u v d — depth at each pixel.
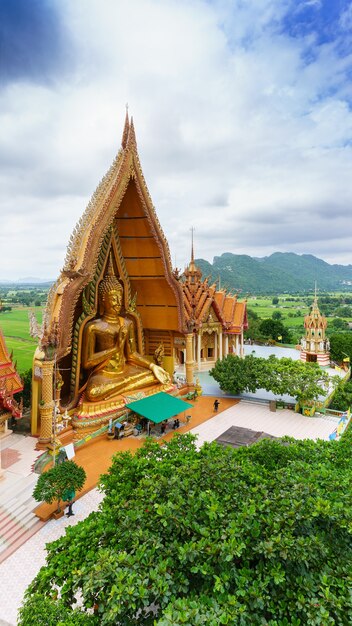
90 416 27.62
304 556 9.45
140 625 9.41
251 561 10.45
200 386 39.19
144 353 38.62
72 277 25.38
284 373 34.38
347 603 8.63
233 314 52.50
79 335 29.33
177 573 9.60
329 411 34.28
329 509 10.64
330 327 122.75
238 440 27.81
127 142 28.05
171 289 35.19
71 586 9.77
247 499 11.61
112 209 27.36
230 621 8.14
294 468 13.94
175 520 10.81
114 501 12.89
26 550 16.22
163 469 14.13
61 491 17.48
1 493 19.09
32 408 26.14
